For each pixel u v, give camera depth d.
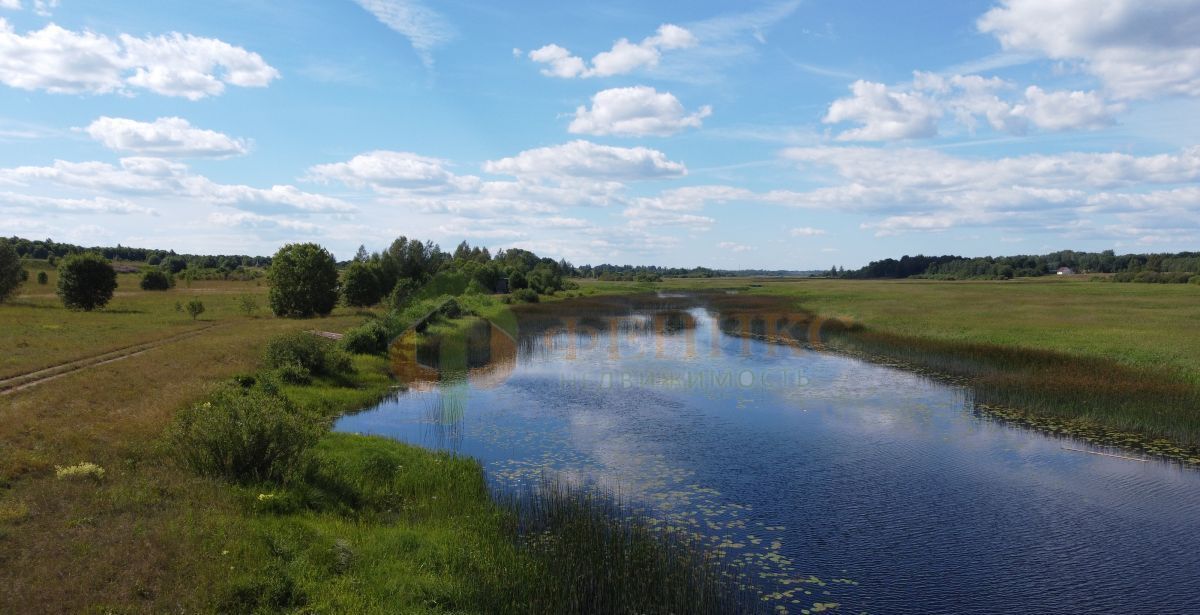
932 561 13.23
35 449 15.06
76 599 9.13
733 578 12.34
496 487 17.11
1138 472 18.73
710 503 16.25
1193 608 11.52
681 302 87.75
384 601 10.39
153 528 11.45
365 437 20.48
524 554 12.75
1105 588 12.20
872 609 11.33
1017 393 27.16
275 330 45.38
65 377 24.09
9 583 9.32
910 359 38.75
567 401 28.34
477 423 24.41
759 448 21.08
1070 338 39.25
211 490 13.52
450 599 10.83
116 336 37.56
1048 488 17.42
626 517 15.17
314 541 12.03
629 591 11.45
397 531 13.24
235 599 9.69
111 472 14.22
